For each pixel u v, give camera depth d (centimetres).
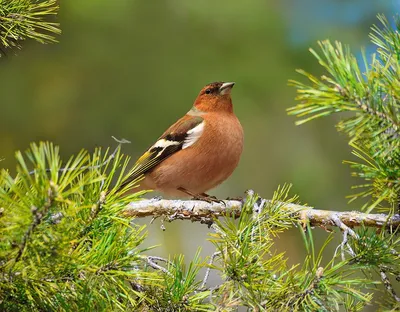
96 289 590
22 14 830
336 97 564
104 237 602
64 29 1753
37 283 554
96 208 576
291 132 1803
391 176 610
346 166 1758
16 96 1766
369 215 759
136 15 1762
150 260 695
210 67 1744
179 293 638
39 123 1769
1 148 1742
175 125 1164
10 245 533
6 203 537
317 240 1591
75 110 1767
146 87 1750
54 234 524
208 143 1108
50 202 502
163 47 1764
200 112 1148
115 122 1759
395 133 579
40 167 497
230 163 1129
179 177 1134
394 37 612
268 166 1798
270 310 618
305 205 767
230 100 1149
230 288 629
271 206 721
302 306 611
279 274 650
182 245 1766
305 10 1809
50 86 1778
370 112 570
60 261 541
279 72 1744
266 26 1762
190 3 1762
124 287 599
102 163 554
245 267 631
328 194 1727
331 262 633
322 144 1800
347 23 1795
